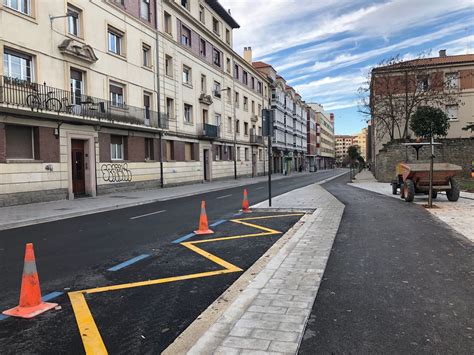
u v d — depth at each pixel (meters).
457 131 39.00
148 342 3.60
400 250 6.96
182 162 31.88
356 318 3.98
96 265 6.57
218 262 6.59
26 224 12.03
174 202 18.48
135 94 25.48
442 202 14.59
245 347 3.32
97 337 3.72
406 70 36.22
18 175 16.80
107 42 22.78
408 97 37.12
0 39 15.95
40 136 18.03
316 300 4.52
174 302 4.67
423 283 5.08
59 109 18.12
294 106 80.94
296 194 19.81
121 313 4.34
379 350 3.29
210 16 38.59
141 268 6.31
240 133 47.59
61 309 4.49
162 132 28.11
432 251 6.81
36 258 7.21
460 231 8.57
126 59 24.55
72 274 6.03
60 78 19.12
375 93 38.91
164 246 8.02
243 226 10.35
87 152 21.36
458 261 6.12
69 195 19.55
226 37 43.66
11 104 15.67
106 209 15.89
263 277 5.43
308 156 102.25
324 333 3.64
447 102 39.12
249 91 51.38
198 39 35.62
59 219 13.13
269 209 13.70
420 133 30.58
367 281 5.22
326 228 9.31
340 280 5.28
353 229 9.21
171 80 30.25
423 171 14.61
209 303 4.62
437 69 38.28
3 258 7.33
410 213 11.65
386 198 16.75
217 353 3.22
